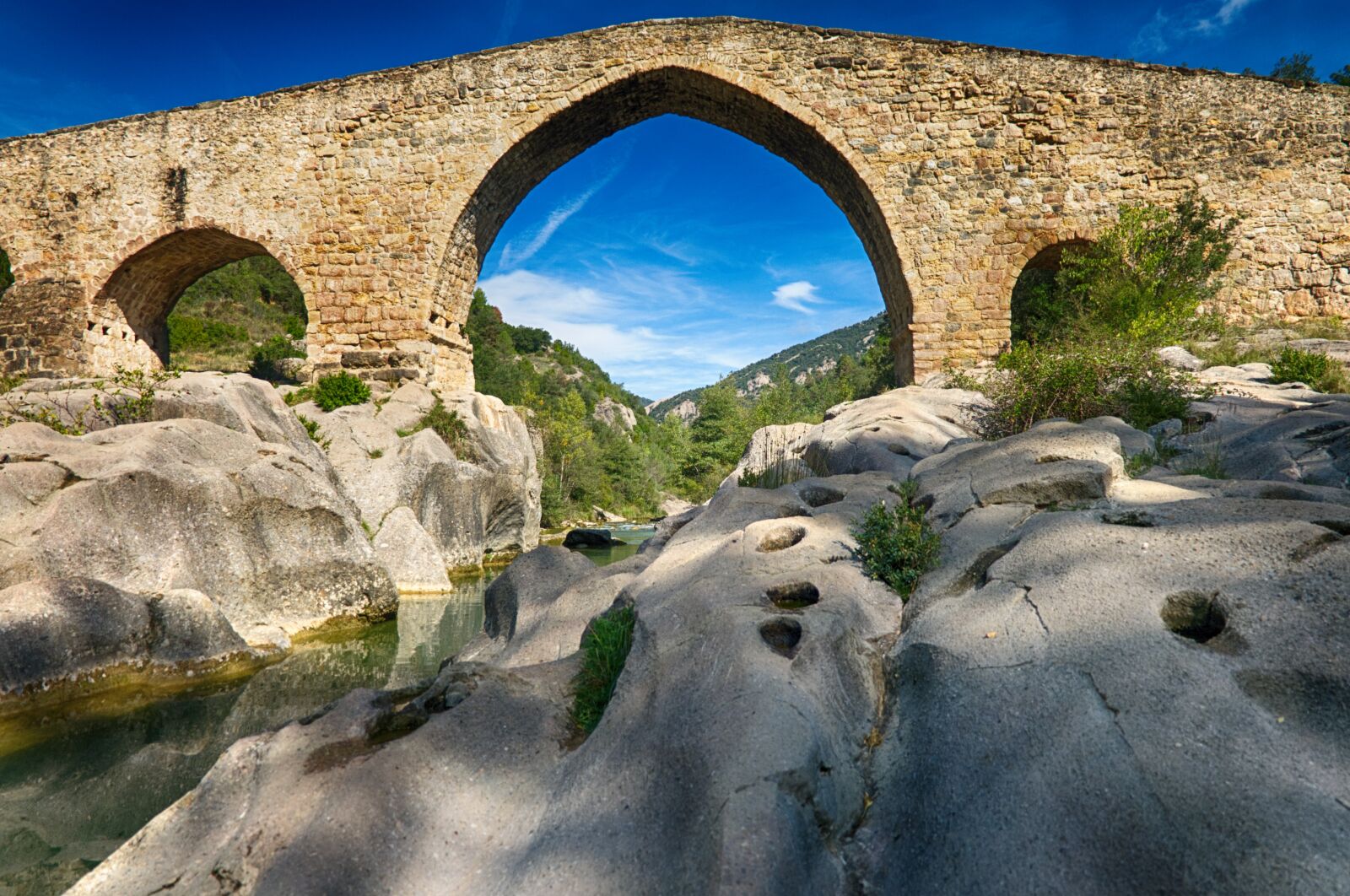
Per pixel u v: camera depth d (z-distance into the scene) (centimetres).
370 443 1348
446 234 1820
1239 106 1692
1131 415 761
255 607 778
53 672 561
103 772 449
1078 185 1703
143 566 684
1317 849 178
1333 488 385
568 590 485
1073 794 211
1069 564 312
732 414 6391
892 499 494
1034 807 213
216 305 5003
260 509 801
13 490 649
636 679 314
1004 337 1695
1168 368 838
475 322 7169
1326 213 1667
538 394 6625
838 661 305
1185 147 1691
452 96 1828
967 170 1723
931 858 219
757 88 1761
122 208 1886
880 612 359
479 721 309
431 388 1827
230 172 1869
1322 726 213
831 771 251
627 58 1797
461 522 1392
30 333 1853
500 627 549
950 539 393
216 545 750
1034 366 858
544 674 359
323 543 851
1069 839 202
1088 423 624
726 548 426
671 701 287
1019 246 1706
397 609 934
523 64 1817
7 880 333
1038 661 265
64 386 1015
